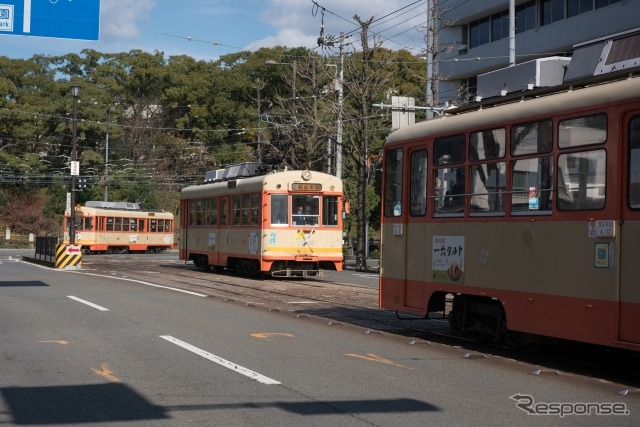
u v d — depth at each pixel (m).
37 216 67.81
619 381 8.94
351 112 37.78
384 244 12.91
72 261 32.47
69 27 17.00
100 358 9.92
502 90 11.28
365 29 34.91
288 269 25.27
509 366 9.65
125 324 13.38
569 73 10.20
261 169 27.61
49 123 63.38
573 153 9.09
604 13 31.00
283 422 6.74
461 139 11.16
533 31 34.91
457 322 11.74
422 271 11.91
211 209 29.47
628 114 8.41
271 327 13.23
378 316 15.39
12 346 10.87
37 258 38.81
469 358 10.22
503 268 10.15
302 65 52.47
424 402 7.56
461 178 11.12
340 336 12.23
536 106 9.73
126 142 69.38
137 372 9.00
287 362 9.76
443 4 40.25
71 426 6.58
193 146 68.38
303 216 25.25
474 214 10.78
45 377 8.69
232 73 67.69
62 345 10.96
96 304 16.72
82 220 49.41
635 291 8.15
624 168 8.39
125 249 52.75
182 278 25.86
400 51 53.78
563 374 9.09
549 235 9.37
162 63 71.88
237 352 10.48
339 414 7.04
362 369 9.33
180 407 7.29
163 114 71.38
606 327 8.48
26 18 16.83
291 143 39.47
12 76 65.19
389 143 12.90
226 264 27.86
